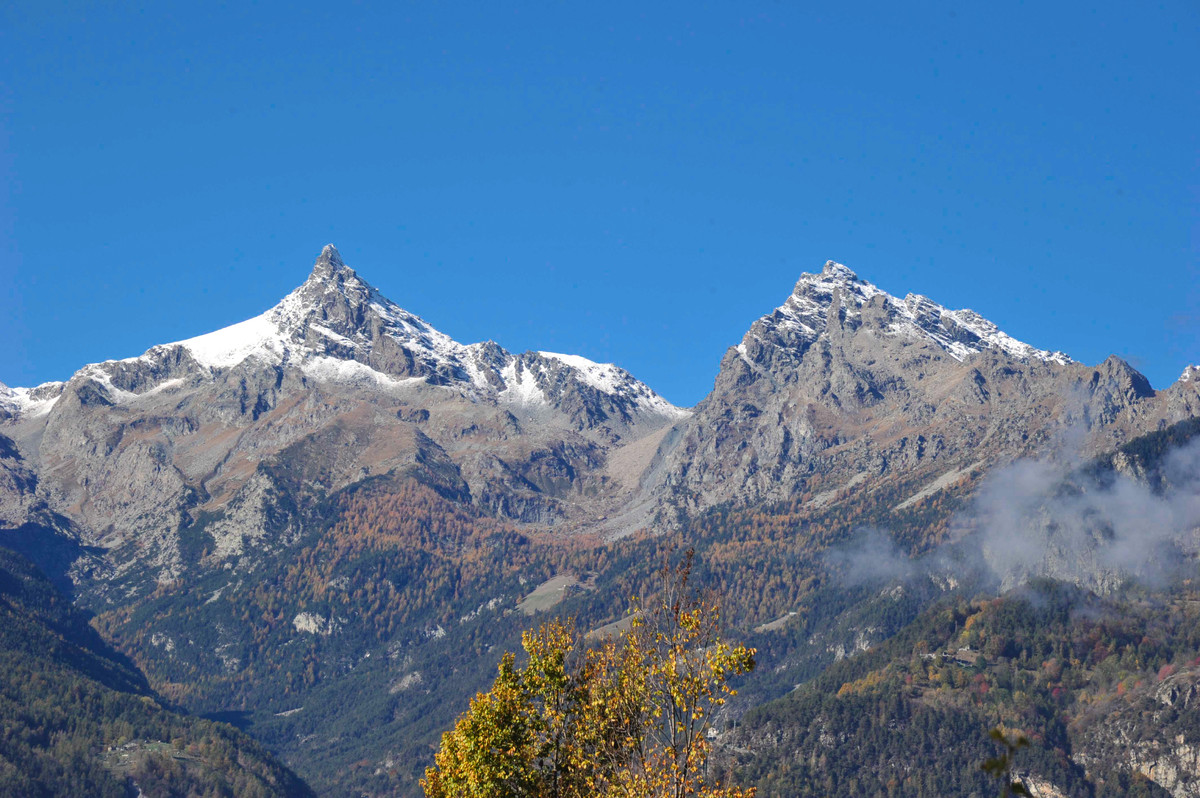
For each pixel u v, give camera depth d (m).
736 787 59.94
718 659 58.38
